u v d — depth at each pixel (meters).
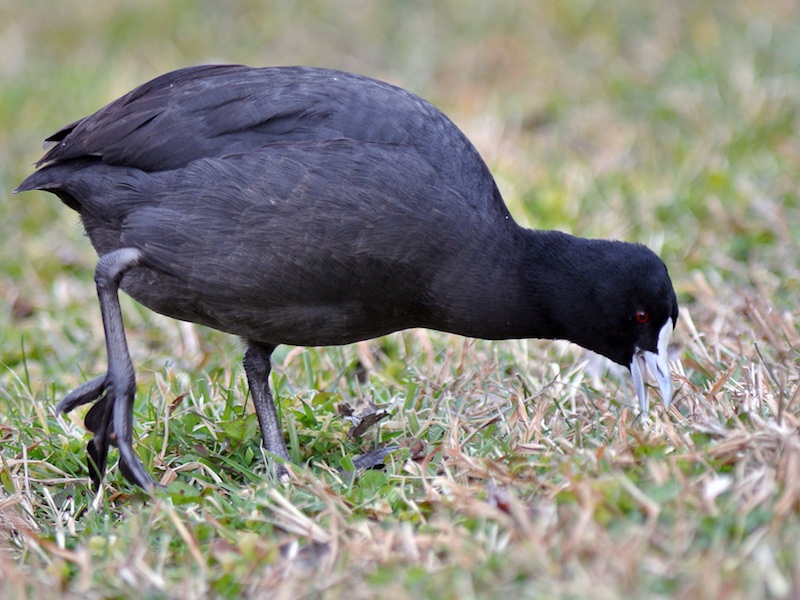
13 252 13.83
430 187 8.26
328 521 7.32
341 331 8.70
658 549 6.23
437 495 7.39
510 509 7.04
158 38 20.58
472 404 9.42
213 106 8.51
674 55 17.95
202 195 8.25
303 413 9.45
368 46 19.94
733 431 7.55
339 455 8.94
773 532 6.20
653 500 6.63
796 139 15.03
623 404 8.92
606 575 5.96
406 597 6.03
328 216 8.12
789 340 9.67
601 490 6.79
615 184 14.22
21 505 8.09
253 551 6.83
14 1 21.55
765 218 13.03
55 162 8.84
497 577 6.19
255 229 8.20
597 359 10.54
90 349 11.53
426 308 8.55
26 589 6.80
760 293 11.34
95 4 21.28
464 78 18.55
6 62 19.77
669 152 15.15
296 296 8.40
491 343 10.62
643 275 8.47
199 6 21.42
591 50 18.52
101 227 8.78
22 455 8.72
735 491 6.73
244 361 9.21
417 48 19.34
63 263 13.50
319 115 8.45
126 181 8.47
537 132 16.62
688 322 10.30
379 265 8.26
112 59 19.88
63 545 7.34
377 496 7.61
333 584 6.30
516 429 8.45
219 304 8.56
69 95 17.88
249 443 9.13
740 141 15.02
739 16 18.86
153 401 9.86
